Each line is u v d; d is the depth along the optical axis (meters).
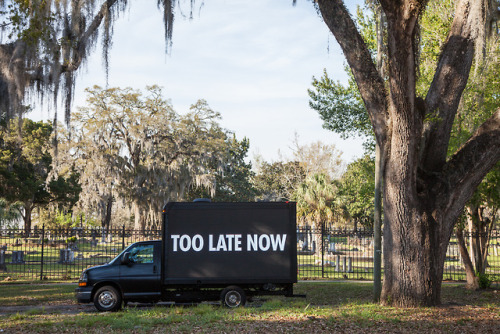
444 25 18.72
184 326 9.77
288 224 12.79
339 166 61.72
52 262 31.81
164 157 51.22
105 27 15.16
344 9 12.80
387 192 12.58
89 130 48.06
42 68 14.84
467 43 12.67
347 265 29.03
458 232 18.00
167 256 12.66
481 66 12.88
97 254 36.06
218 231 12.75
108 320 10.62
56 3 14.66
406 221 12.30
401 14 10.65
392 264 12.45
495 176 17.62
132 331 9.41
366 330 9.36
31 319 11.10
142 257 12.93
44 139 56.16
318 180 40.00
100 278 12.64
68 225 52.31
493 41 12.87
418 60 11.98
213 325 9.84
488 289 17.67
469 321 10.38
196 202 12.85
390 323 10.04
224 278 12.63
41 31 14.03
